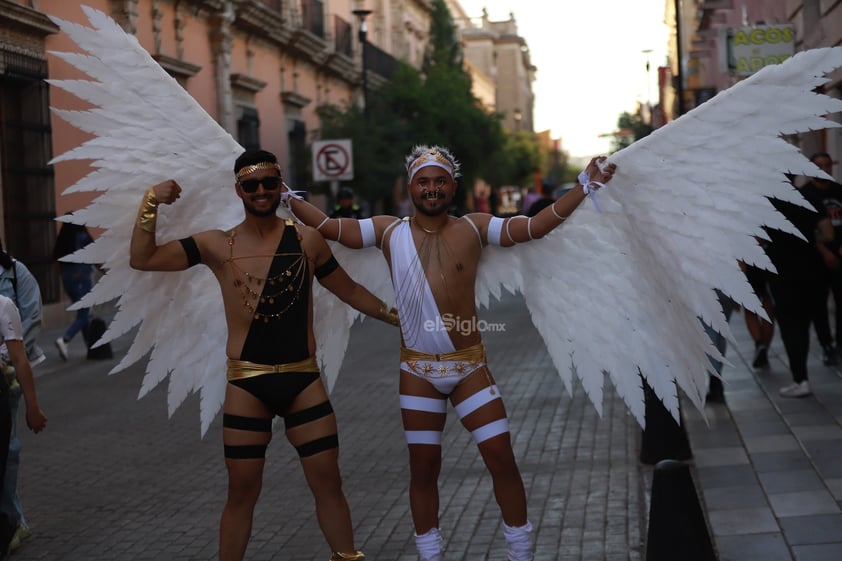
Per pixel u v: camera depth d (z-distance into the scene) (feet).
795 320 28.37
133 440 28.63
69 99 55.98
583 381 16.06
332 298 16.75
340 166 64.95
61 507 22.07
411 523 19.60
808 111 13.87
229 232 14.83
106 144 15.06
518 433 26.94
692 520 14.96
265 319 14.34
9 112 52.70
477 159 116.47
